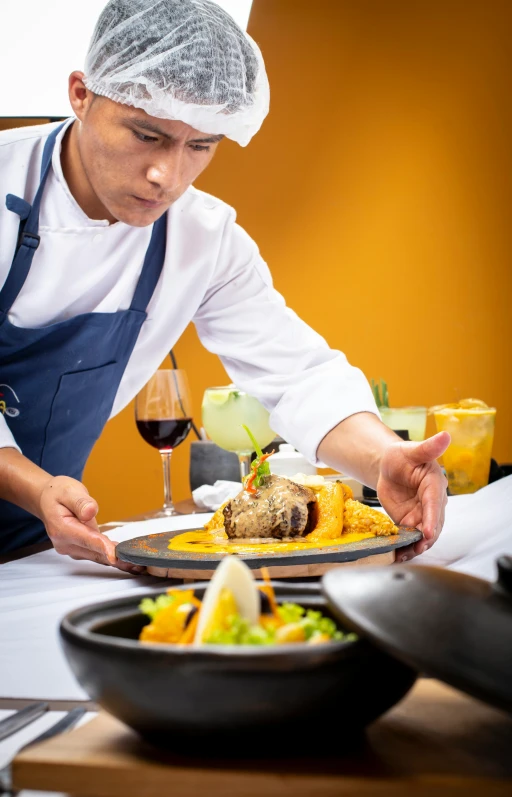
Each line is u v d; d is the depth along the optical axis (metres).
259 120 1.69
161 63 1.43
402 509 1.43
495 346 4.38
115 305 1.78
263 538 1.33
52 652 0.92
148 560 1.19
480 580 0.56
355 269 4.50
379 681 0.53
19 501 1.46
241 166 4.60
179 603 0.60
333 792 0.49
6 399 1.75
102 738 0.57
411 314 4.46
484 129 4.37
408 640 0.50
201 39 1.47
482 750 0.54
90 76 1.45
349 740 0.55
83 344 1.75
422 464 1.40
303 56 4.52
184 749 0.54
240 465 2.05
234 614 0.56
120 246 1.76
